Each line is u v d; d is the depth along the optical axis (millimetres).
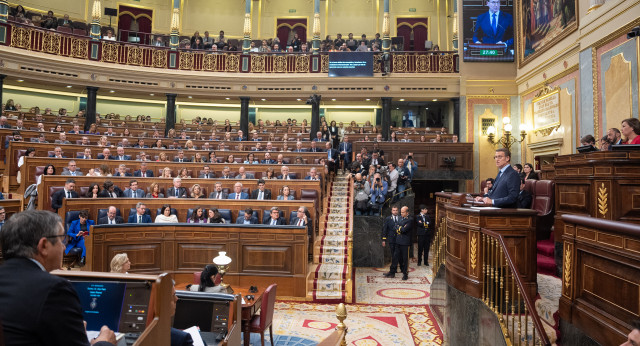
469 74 15633
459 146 15156
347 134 16469
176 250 7719
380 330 6051
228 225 7738
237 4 21672
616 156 4012
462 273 4598
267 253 7719
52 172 9438
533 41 13641
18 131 11461
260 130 17734
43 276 1785
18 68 14430
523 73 14547
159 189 9695
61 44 15383
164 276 2424
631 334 2055
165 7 21172
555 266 5113
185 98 19125
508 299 4219
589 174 4363
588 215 4434
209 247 7734
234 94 17234
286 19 21672
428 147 15195
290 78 16984
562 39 11531
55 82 15281
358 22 21391
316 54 17172
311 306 7262
